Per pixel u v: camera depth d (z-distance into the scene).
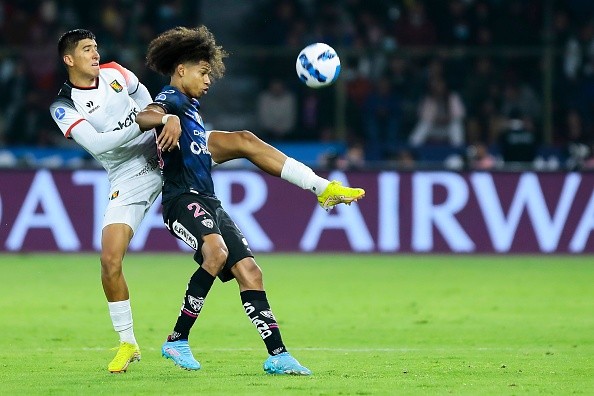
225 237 24.78
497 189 59.91
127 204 25.81
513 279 49.88
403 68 74.94
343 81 74.38
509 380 24.45
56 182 59.72
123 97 27.28
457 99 74.69
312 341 32.25
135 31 78.69
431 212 60.06
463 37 79.00
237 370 25.89
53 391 23.00
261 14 79.94
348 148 74.00
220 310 39.53
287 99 74.38
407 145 73.12
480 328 35.19
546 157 71.19
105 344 31.50
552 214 59.78
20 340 32.34
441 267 54.91
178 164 24.97
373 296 43.94
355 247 60.19
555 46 77.44
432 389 23.06
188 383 23.80
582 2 78.69
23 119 73.56
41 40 79.06
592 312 39.38
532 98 74.69
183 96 25.23
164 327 35.12
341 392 22.52
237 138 25.91
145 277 50.25
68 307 40.44
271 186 60.12
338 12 80.25
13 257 58.25
